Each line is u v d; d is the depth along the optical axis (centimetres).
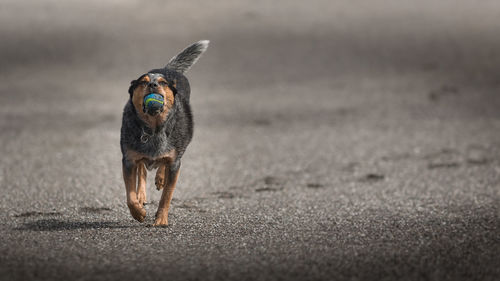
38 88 4572
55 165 2495
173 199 1889
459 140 3031
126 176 1443
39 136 3125
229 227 1484
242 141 3058
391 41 6250
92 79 4897
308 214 1689
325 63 5428
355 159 2688
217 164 2567
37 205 1781
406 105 3934
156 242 1315
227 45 6097
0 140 3023
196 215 1642
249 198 1953
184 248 1266
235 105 4000
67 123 3475
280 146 2950
